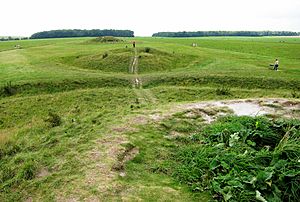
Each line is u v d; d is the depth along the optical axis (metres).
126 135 14.74
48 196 10.21
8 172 12.59
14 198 10.74
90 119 18.28
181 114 18.45
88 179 10.68
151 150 13.34
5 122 29.94
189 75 43.56
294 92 36.53
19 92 38.06
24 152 14.70
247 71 46.91
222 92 37.06
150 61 54.00
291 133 13.66
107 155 12.43
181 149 13.35
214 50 77.69
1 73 46.75
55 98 35.19
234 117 16.80
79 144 14.05
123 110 20.06
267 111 19.48
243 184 9.63
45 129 19.33
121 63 53.03
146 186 10.27
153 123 16.70
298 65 55.09
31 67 52.16
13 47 91.75
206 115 18.62
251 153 11.73
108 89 38.78
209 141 14.01
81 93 36.62
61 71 48.84
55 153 13.43
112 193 9.79
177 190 10.10
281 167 10.27
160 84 41.50
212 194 9.80
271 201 9.08
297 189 9.44
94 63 54.34
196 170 11.18
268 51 81.44
